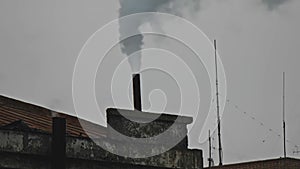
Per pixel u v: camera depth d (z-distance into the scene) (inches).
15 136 659.4
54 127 675.4
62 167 668.1
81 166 686.5
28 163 661.9
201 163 751.1
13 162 655.1
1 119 735.7
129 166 714.8
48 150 671.8
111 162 705.0
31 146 665.0
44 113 792.3
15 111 768.9
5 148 652.7
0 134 653.3
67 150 678.5
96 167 695.7
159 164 730.2
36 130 682.8
